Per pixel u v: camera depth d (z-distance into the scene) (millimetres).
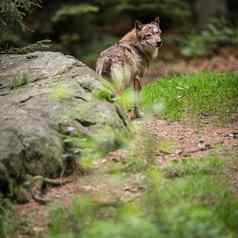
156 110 10586
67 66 14094
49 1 33250
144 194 10562
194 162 11812
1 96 13109
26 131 11383
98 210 10203
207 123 14602
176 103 15961
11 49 16406
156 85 18625
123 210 9039
